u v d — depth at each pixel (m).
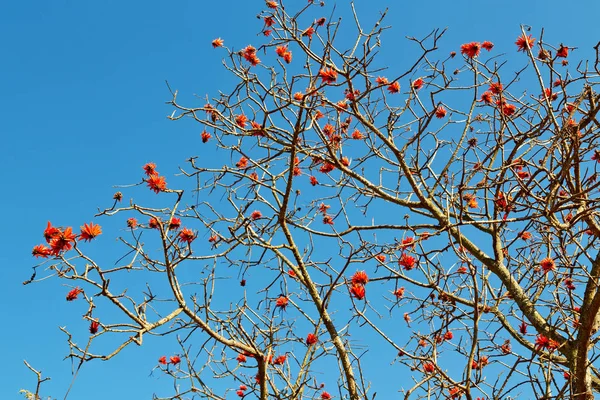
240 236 5.75
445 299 6.21
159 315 4.81
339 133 6.86
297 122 5.80
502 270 6.60
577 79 5.74
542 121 6.16
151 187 4.66
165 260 4.71
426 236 5.49
